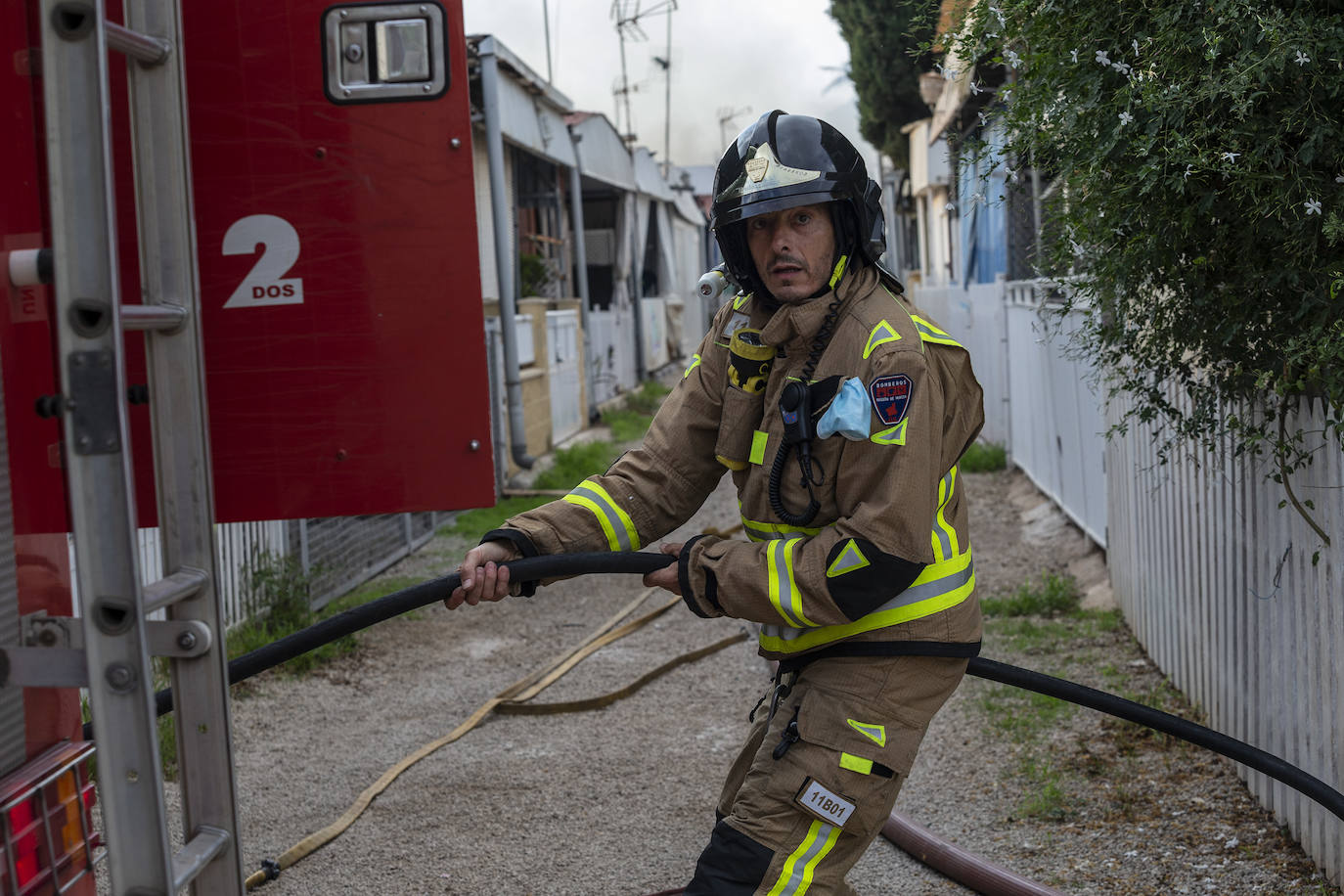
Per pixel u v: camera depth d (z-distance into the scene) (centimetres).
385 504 261
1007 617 680
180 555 189
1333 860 343
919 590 251
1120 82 317
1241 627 423
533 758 502
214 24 252
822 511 251
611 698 571
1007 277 1182
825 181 251
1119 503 646
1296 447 348
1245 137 290
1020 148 359
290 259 257
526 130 1509
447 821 439
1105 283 359
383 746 520
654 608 761
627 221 2334
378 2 252
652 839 421
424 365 259
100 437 160
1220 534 447
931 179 2012
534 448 1374
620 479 285
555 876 394
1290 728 373
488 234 1441
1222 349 344
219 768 190
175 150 185
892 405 238
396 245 257
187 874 175
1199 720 482
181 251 186
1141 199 314
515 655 664
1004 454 1180
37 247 190
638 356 2406
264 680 611
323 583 754
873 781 247
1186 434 383
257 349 259
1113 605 673
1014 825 411
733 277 273
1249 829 389
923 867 386
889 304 253
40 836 186
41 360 192
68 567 200
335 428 260
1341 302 292
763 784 251
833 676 252
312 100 253
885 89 2612
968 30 362
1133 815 409
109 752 164
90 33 156
